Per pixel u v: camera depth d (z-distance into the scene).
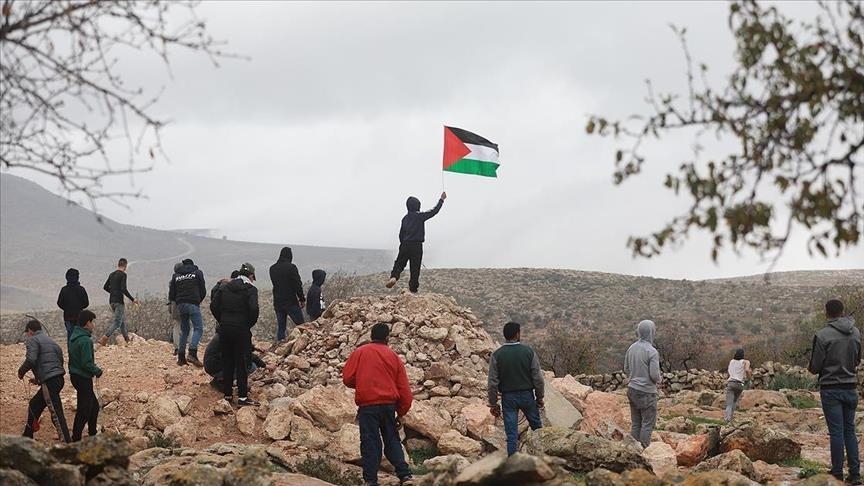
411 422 13.32
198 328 16.20
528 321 80.50
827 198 4.55
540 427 11.02
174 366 15.95
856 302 37.28
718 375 30.59
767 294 86.94
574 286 92.94
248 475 7.79
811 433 17.86
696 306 83.19
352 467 12.12
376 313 17.08
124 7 4.90
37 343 11.76
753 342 67.25
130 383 14.81
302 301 17.98
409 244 18.06
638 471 8.68
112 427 13.35
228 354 14.16
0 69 4.87
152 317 42.16
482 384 15.20
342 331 16.91
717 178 4.81
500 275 98.50
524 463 7.78
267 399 14.59
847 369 9.74
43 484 7.04
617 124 5.10
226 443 12.16
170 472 9.70
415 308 17.31
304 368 15.97
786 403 23.75
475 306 85.88
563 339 39.84
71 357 11.76
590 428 14.45
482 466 7.98
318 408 13.30
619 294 89.31
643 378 12.41
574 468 10.38
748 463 10.67
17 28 4.82
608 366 57.53
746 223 4.61
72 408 13.67
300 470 11.17
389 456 9.67
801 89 4.75
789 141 4.80
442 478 8.18
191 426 13.26
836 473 9.68
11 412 13.49
